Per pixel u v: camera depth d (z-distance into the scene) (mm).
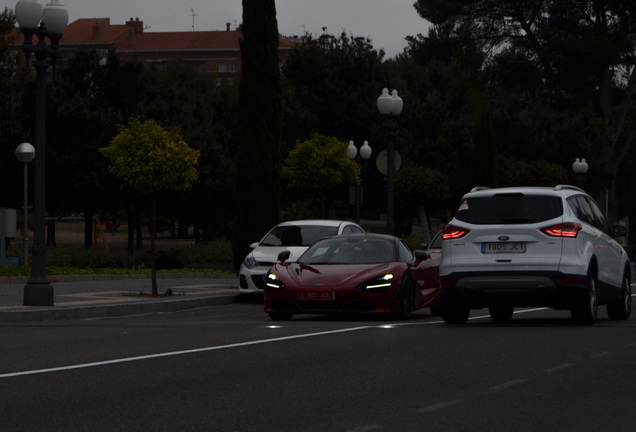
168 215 68562
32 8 20219
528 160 70438
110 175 54031
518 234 16125
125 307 21000
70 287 26938
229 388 9773
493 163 49375
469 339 14172
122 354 12602
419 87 71812
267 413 8406
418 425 7863
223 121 67062
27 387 9914
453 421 8031
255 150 28781
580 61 63000
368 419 8117
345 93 68125
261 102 28844
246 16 29000
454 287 16344
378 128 68375
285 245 24625
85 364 11633
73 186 54562
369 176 68125
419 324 16906
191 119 59469
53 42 20594
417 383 10039
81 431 7680
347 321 18047
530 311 21172
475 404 8805
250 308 23141
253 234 28734
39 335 15266
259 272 23844
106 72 56281
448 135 69062
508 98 71438
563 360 11766
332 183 40125
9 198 55406
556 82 68125
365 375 10609
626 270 18688
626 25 65750
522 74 67500
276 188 28922
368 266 18297
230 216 62031
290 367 11297
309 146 40125
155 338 14570
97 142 54344
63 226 110312
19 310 18938
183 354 12562
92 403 8945
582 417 8211
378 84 69312
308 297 17719
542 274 15969
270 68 28969
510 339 14109
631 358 11938
